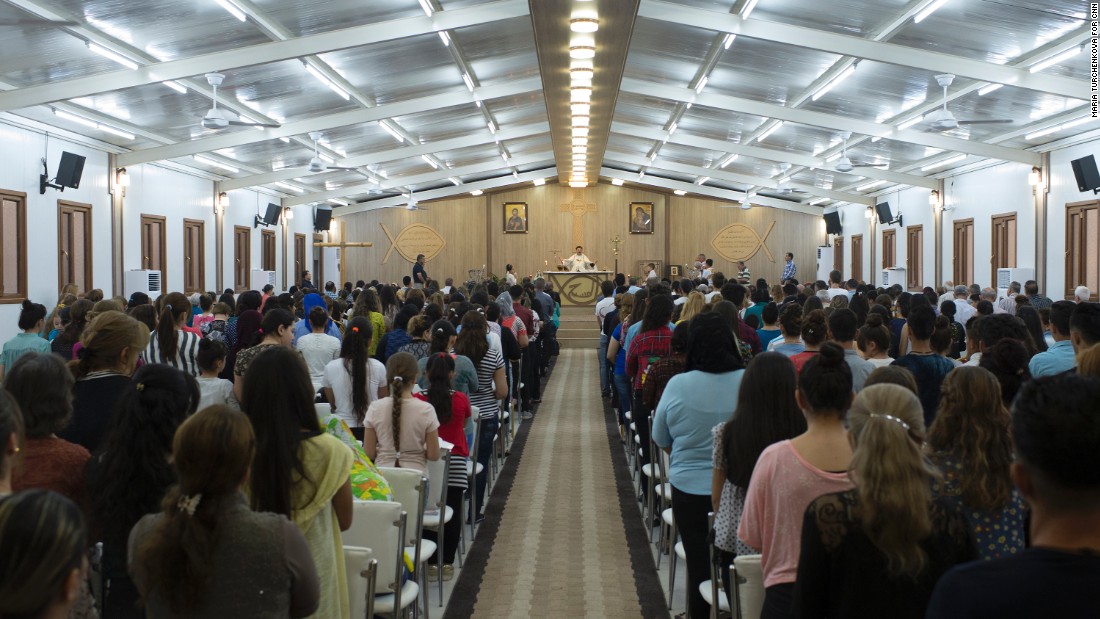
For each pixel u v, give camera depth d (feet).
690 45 44.06
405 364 16.75
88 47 33.81
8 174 39.83
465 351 23.22
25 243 41.19
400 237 100.78
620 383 29.19
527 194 101.35
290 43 37.45
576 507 24.31
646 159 85.81
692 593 13.99
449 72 48.91
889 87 45.21
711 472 13.65
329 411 18.49
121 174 50.90
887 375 11.34
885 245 81.46
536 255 101.14
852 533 7.48
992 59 37.58
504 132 70.23
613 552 20.39
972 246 61.98
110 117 45.47
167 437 9.78
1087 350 11.19
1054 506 5.17
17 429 7.48
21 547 5.04
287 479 8.96
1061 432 5.06
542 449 32.09
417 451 16.72
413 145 69.05
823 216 98.12
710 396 13.73
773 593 9.09
